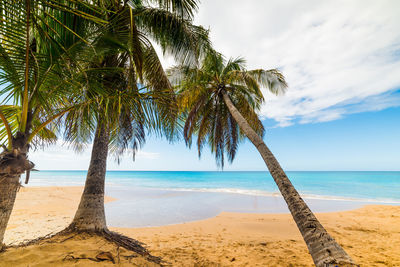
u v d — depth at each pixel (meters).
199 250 4.00
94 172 3.60
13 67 1.89
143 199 12.30
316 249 1.81
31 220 5.90
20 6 1.53
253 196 14.09
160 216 7.66
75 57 2.21
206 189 20.39
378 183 26.38
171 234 5.26
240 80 6.49
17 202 9.03
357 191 18.72
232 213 8.32
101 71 2.38
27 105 1.98
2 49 1.73
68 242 2.77
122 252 2.85
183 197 13.38
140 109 2.47
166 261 3.25
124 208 9.29
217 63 7.30
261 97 6.56
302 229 2.10
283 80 6.38
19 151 1.85
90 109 2.43
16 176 2.06
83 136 4.10
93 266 2.26
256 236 5.12
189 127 6.93
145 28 4.34
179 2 3.43
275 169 3.09
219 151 7.70
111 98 2.40
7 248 2.41
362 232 5.39
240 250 4.04
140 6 4.16
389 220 6.73
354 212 8.23
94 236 3.12
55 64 2.03
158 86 4.05
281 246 4.29
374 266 3.35
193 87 6.30
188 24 4.31
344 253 1.66
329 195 15.71
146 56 3.97
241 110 6.91
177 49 4.48
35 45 2.48
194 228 5.93
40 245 2.56
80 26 2.31
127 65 3.92
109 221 6.81
